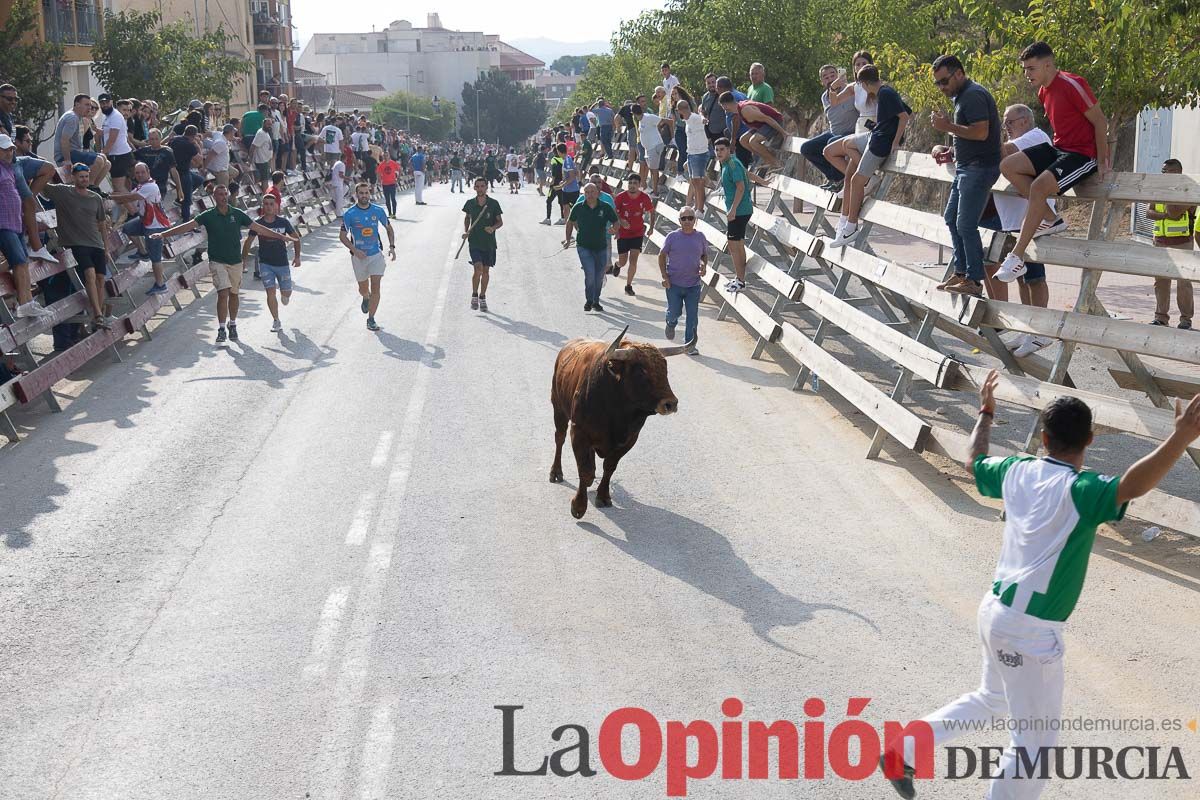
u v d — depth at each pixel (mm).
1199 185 7738
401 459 10484
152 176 19562
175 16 48969
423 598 7535
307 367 14117
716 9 30656
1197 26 13844
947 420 11625
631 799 5309
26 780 5520
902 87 20188
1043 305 10648
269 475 10078
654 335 15922
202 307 18281
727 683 6371
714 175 20938
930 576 7812
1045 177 8633
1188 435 4312
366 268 16094
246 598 7559
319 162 36406
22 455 10758
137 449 10844
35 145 25750
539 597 7531
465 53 156625
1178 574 7707
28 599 7570
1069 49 14945
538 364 14141
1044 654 4609
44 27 29844
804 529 8727
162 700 6246
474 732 5887
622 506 9289
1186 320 13367
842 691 6270
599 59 59375
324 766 5598
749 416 11883
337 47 159625
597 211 17141
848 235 12562
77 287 14375
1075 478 4609
